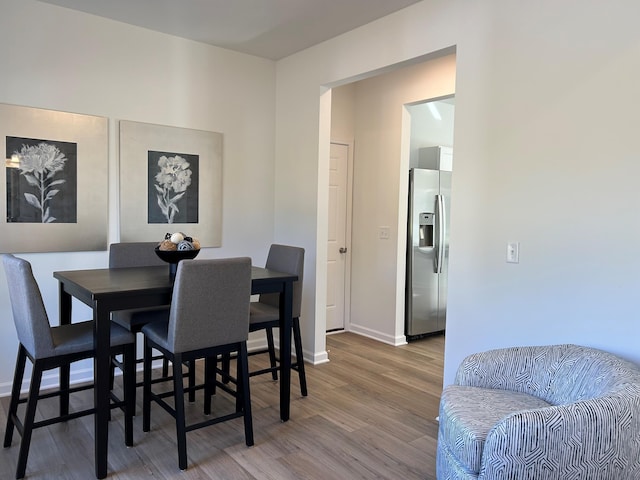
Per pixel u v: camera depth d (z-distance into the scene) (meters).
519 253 2.59
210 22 3.56
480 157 2.76
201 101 4.03
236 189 4.30
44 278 3.37
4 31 3.13
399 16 3.26
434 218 4.97
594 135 2.29
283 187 4.43
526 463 1.58
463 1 2.84
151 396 2.73
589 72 2.30
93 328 2.48
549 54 2.45
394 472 2.39
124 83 3.63
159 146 3.82
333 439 2.73
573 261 2.37
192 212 4.02
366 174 4.99
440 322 5.09
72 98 3.41
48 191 3.33
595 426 1.61
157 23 3.60
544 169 2.48
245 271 2.54
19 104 3.20
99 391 2.30
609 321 2.25
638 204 2.15
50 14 3.29
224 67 4.14
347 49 3.70
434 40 3.02
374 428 2.88
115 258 3.31
